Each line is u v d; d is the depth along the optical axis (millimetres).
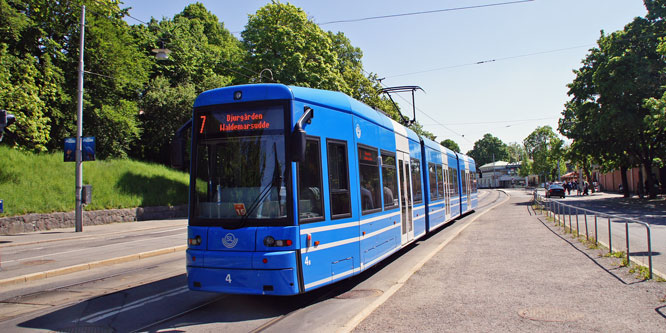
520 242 12547
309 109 6723
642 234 14312
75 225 21953
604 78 32500
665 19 30984
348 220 7523
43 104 26781
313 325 5926
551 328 5254
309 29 32281
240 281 6254
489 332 5191
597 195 51938
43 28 31406
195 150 6910
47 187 23859
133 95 40594
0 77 24359
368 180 8555
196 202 6746
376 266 10289
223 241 6422
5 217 20219
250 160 6594
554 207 18438
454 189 20172
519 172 92812
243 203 6484
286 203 6367
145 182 30734
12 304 7645
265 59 31047
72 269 10703
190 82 44250
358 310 6602
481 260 9930
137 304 7324
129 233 20578
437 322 5633
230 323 6160
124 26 36969
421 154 13773
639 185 38656
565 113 41125
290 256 6227
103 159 34688
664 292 6648
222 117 6840
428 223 13805
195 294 7930
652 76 30734
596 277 7816
